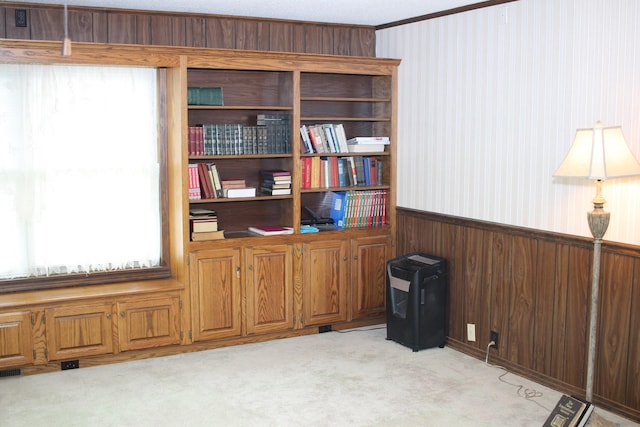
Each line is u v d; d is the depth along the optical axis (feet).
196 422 12.97
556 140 14.28
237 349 17.21
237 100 18.13
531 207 14.97
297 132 17.76
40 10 15.84
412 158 18.66
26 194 15.78
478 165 16.39
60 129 15.98
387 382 14.97
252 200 18.22
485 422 12.96
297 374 15.46
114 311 15.96
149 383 14.90
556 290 14.39
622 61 12.76
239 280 17.30
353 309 18.88
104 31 16.51
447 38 17.13
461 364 16.15
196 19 17.44
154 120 16.98
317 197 19.57
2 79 15.37
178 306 16.65
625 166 11.33
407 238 18.93
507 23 15.31
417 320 16.90
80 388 14.60
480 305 16.42
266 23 18.35
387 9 16.98
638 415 12.81
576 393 14.06
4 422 12.92
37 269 16.11
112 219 16.78
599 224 11.77
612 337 13.19
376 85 19.69
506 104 15.48
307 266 18.13
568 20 13.84
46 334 15.35
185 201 16.53
